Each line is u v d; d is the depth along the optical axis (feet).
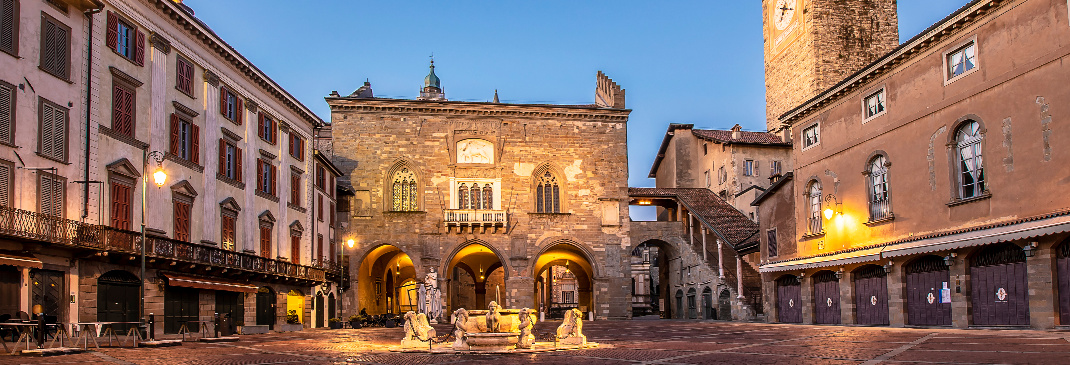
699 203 231.71
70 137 102.17
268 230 160.86
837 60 245.86
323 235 198.39
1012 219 101.76
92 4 105.29
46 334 95.09
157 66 122.31
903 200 124.98
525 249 223.10
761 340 94.22
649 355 71.77
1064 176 94.07
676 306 246.68
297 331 161.38
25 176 94.27
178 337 119.14
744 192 238.89
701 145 280.72
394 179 222.07
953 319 112.68
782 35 271.90
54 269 98.22
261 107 160.45
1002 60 104.78
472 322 84.58
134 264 114.42
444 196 222.28
